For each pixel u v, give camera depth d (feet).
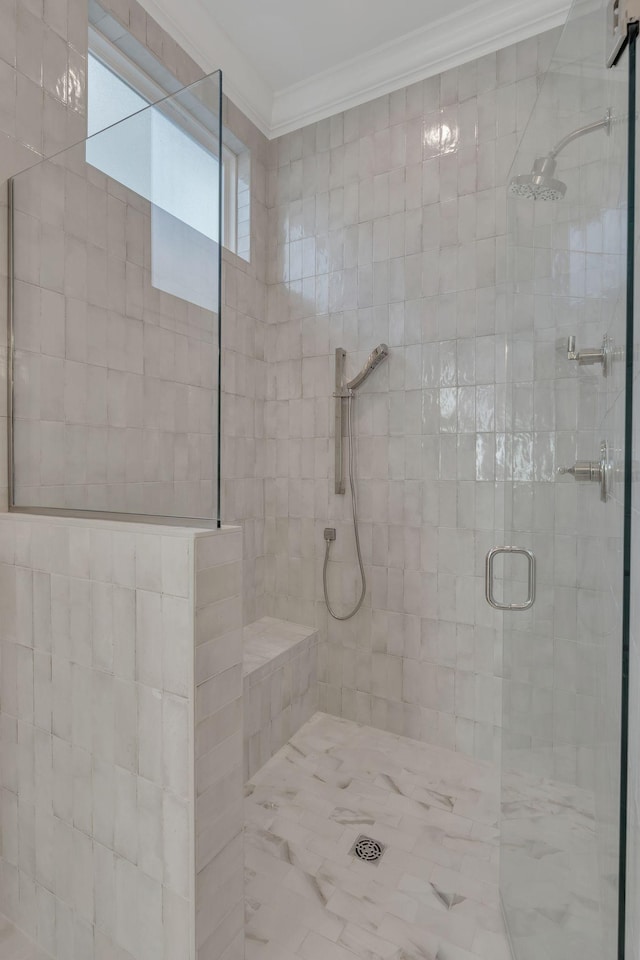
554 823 3.31
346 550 7.89
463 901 4.54
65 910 4.00
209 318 3.51
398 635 7.47
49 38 5.00
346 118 7.83
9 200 4.67
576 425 3.11
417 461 7.29
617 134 2.33
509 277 4.34
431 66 7.09
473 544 6.91
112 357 4.04
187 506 3.65
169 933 3.42
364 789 6.15
